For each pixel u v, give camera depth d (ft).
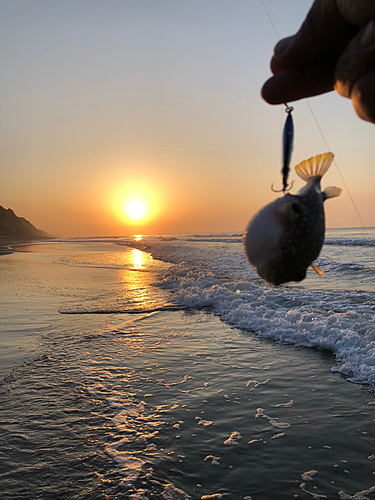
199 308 33.06
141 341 23.77
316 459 11.44
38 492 10.33
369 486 10.24
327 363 19.15
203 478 10.73
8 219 470.39
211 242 176.24
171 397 15.87
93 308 33.55
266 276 3.92
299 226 3.80
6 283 49.90
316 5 3.05
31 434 13.19
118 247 156.97
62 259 94.22
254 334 24.75
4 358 20.76
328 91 3.62
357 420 13.56
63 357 20.88
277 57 3.49
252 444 12.32
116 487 10.43
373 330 21.45
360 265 59.31
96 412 14.66
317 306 29.55
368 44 2.77
